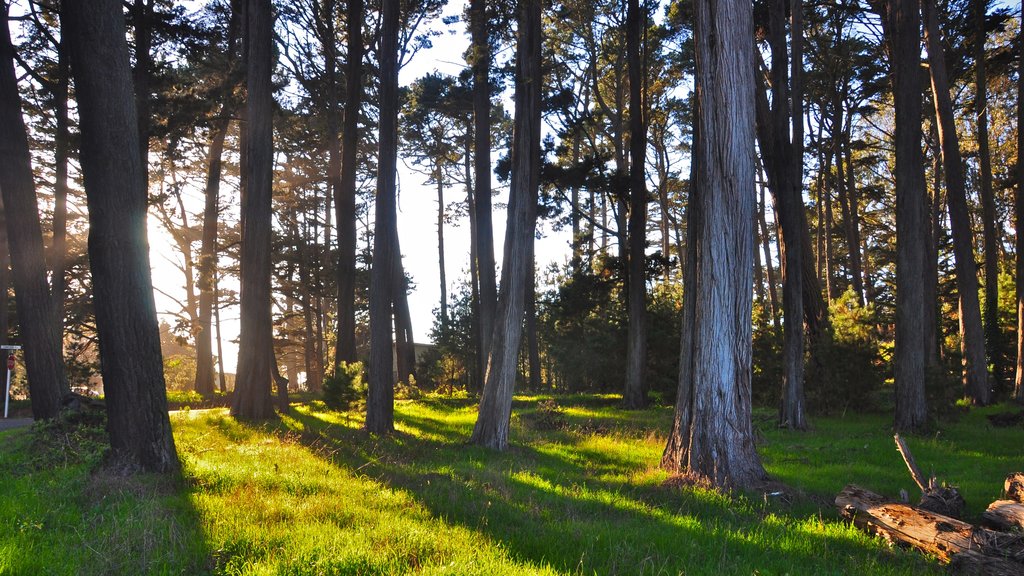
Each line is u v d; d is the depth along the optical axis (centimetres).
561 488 959
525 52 1534
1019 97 2314
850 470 1145
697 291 1082
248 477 909
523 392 3291
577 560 597
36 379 1480
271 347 1934
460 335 4603
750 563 612
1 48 1503
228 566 563
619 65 3391
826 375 2203
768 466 1207
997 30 2695
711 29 1076
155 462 957
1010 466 1174
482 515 747
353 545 604
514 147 1528
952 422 1859
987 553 606
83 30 961
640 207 2586
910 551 676
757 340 2602
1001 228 4234
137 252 982
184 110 2383
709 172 1067
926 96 3278
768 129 2081
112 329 963
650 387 3002
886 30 2741
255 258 1889
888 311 4250
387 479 958
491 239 2533
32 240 1507
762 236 3816
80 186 2980
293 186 3809
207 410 2138
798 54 1894
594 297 3419
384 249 1673
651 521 757
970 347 2461
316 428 1648
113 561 572
